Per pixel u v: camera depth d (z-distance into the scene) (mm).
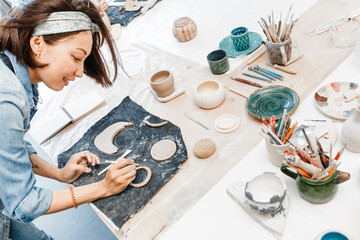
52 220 1949
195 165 1013
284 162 747
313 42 1312
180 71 1448
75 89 1597
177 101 1298
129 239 870
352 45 1204
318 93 1031
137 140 1172
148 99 1365
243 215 812
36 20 769
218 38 1570
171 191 960
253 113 1079
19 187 822
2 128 749
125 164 1014
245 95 1192
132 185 1001
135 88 1455
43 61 836
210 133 1106
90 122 1347
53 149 1283
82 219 1903
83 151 1156
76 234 1829
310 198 757
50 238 1487
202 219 839
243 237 770
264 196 794
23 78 860
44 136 1337
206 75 1375
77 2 866
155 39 1751
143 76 1507
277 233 743
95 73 1127
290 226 753
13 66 836
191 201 908
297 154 783
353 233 698
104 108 1400
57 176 1117
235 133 1069
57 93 1624
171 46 1646
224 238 782
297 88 1137
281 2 1641
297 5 1562
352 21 1269
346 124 828
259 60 1354
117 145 1187
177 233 833
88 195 963
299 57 1257
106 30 986
